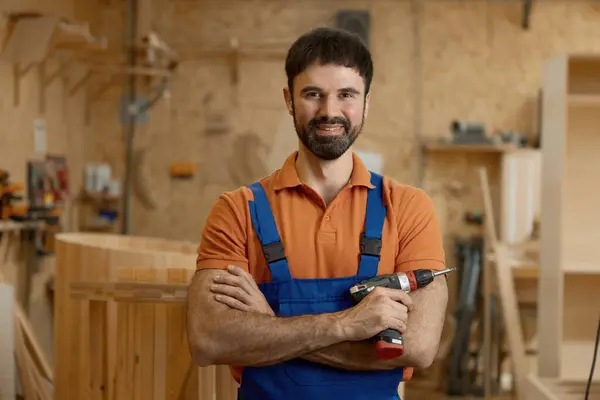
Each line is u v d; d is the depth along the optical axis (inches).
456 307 223.8
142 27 240.5
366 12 238.4
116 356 92.3
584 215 145.9
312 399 62.2
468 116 240.8
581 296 146.5
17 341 118.0
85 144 239.5
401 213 67.9
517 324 166.2
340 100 64.1
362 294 62.8
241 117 242.1
